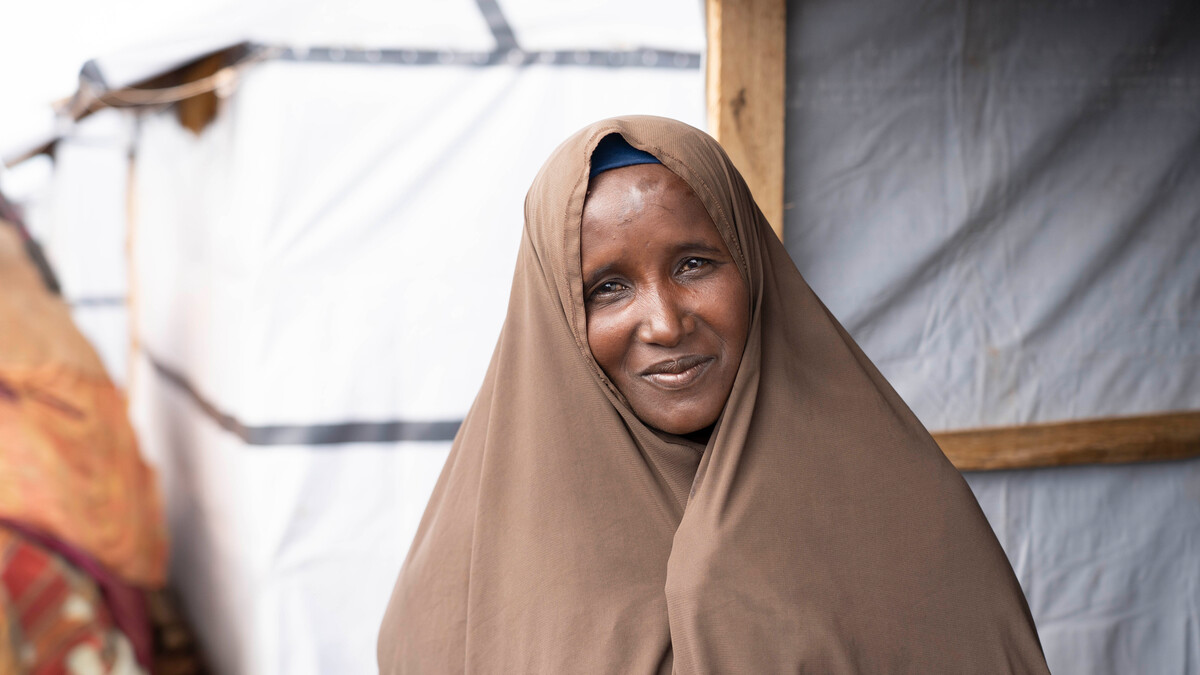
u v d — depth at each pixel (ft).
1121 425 5.24
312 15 6.05
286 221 6.24
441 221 6.39
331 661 6.52
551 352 2.86
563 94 6.30
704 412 2.67
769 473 2.70
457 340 6.49
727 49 4.38
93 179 14.42
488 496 2.92
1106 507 5.39
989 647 2.72
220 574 8.12
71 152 14.32
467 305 6.47
